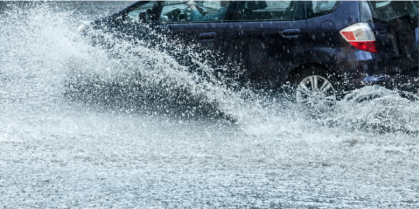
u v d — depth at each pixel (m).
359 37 11.25
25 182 6.91
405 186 6.93
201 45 12.41
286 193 6.61
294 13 11.77
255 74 12.05
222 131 10.31
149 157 8.27
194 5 12.67
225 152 8.67
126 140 9.41
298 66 11.73
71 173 7.34
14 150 8.50
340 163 8.05
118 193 6.53
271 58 11.89
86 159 8.08
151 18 12.95
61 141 9.18
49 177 7.14
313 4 11.71
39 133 9.73
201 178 7.19
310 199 6.40
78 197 6.36
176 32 12.62
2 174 7.23
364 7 11.44
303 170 7.64
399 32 11.58
